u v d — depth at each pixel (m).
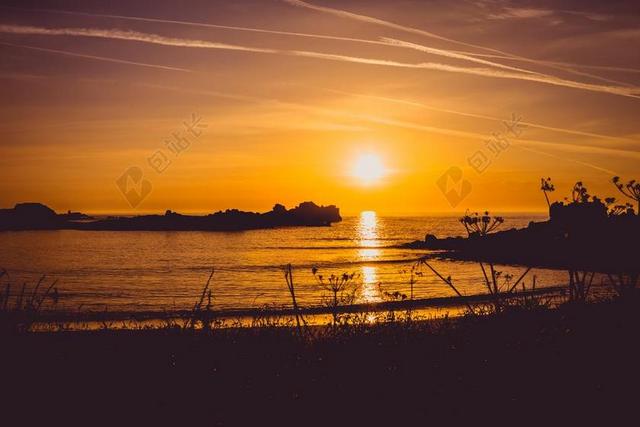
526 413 5.96
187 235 104.19
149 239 89.88
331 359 7.00
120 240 86.19
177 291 33.38
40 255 61.28
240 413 6.12
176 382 6.60
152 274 43.97
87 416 6.03
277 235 111.19
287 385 6.56
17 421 5.91
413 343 7.44
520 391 6.29
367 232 123.38
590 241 6.87
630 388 6.21
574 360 6.55
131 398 6.32
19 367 6.75
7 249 68.69
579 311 7.09
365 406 6.21
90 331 8.42
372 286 31.00
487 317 7.60
